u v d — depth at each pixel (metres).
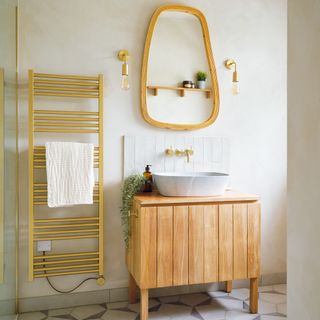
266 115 2.91
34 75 2.28
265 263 2.90
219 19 2.78
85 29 2.46
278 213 2.94
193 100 2.69
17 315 2.28
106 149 2.51
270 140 2.92
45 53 2.38
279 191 2.94
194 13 2.67
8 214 1.92
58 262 2.33
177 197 2.22
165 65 2.62
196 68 2.70
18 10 2.32
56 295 2.39
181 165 2.68
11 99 2.05
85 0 2.46
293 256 0.83
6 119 1.85
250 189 2.87
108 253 2.50
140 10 2.58
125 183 2.43
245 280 2.80
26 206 2.32
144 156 2.58
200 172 2.64
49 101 2.38
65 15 2.42
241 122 2.84
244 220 2.26
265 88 2.90
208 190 2.24
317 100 0.74
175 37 2.65
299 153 0.80
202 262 2.17
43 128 2.37
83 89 2.41
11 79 2.05
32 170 2.26
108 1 2.51
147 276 2.07
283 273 2.92
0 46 1.65
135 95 2.57
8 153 1.93
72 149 2.25
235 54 2.82
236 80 2.65
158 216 2.09
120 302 2.50
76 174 2.25
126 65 2.39
